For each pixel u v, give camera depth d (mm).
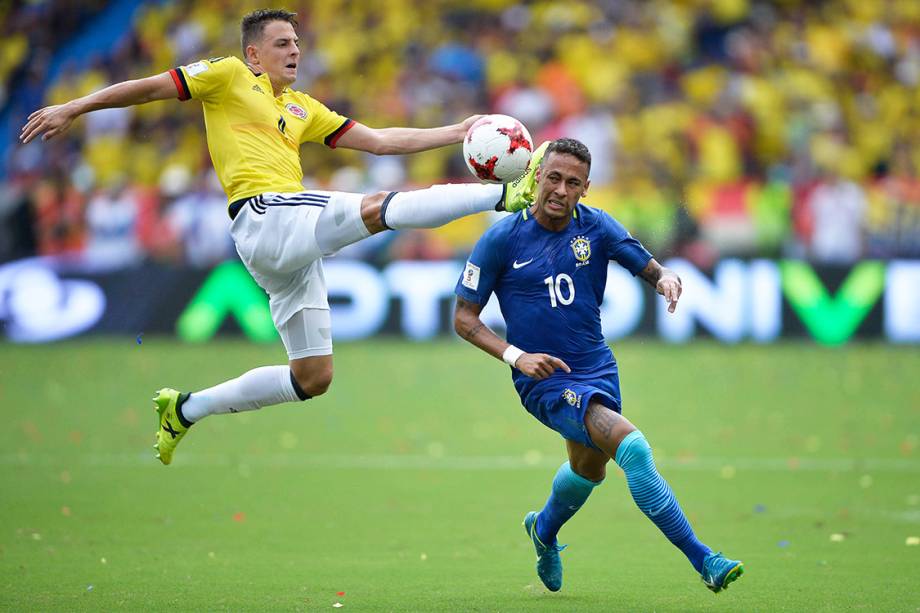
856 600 19938
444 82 83250
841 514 28203
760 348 66500
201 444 39344
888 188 76062
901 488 31594
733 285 67938
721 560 18031
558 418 19375
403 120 81375
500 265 19828
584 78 83062
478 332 19688
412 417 45188
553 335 19672
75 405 47844
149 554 23984
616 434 18609
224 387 21875
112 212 72125
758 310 67938
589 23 87062
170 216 71375
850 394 50719
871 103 87125
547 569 20656
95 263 69812
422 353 65312
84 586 21094
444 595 20469
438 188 19672
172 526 26938
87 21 93312
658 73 84812
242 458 36688
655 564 23250
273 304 21688
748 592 20609
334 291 69312
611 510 29219
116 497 30484
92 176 80938
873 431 41531
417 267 69438
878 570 22391
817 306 68000
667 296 19328
